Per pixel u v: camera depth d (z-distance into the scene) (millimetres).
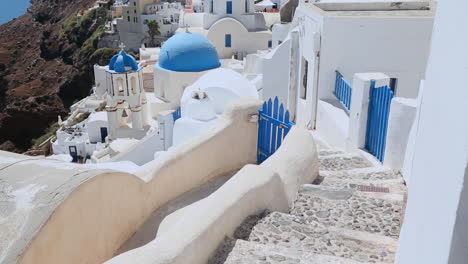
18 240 3170
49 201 3523
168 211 5430
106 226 4340
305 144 5902
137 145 18828
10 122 68750
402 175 5969
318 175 6137
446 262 1827
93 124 32375
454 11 1945
